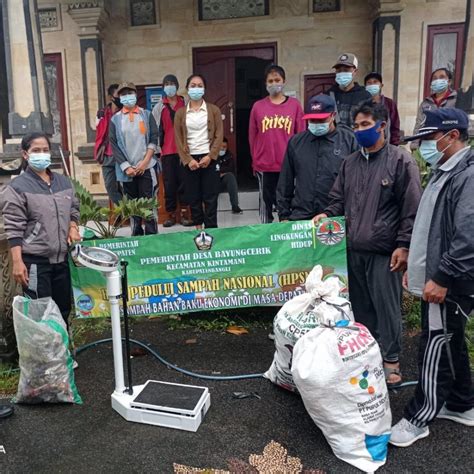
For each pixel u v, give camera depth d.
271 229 3.53
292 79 8.20
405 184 2.81
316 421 2.45
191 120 5.03
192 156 5.11
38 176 3.20
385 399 2.43
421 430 2.50
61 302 3.45
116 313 2.81
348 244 3.16
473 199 2.16
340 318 2.58
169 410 2.68
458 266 2.17
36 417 2.84
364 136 2.82
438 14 7.60
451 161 2.32
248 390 3.08
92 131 8.39
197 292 3.64
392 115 4.99
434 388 2.42
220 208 7.32
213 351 3.67
